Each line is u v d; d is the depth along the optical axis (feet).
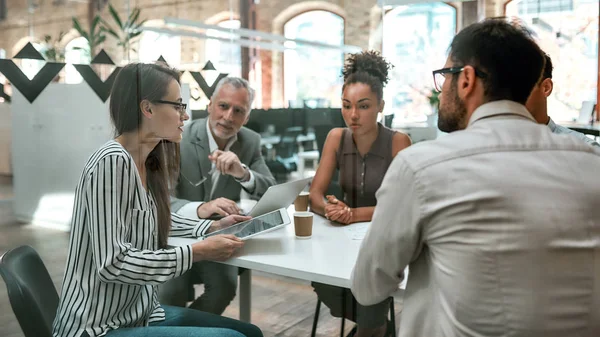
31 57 11.12
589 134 9.05
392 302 4.47
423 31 27.25
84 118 11.39
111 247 3.99
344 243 5.15
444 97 3.19
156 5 8.23
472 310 2.73
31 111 11.66
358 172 6.40
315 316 5.23
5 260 4.01
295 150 7.08
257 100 7.34
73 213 4.23
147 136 4.60
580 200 2.65
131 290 4.27
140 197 4.31
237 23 7.59
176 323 4.72
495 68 2.93
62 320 4.16
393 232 2.97
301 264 4.44
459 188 2.72
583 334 2.66
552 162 2.73
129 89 4.50
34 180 12.07
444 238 2.80
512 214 2.62
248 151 7.23
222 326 4.71
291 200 5.74
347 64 6.41
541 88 4.67
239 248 4.96
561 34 23.30
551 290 2.61
